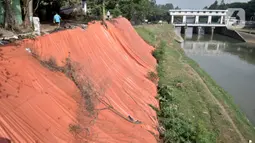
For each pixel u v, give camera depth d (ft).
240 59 144.25
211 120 50.57
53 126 26.53
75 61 39.65
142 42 91.09
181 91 63.05
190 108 54.13
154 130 39.96
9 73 26.68
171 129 40.81
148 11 206.08
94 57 46.91
